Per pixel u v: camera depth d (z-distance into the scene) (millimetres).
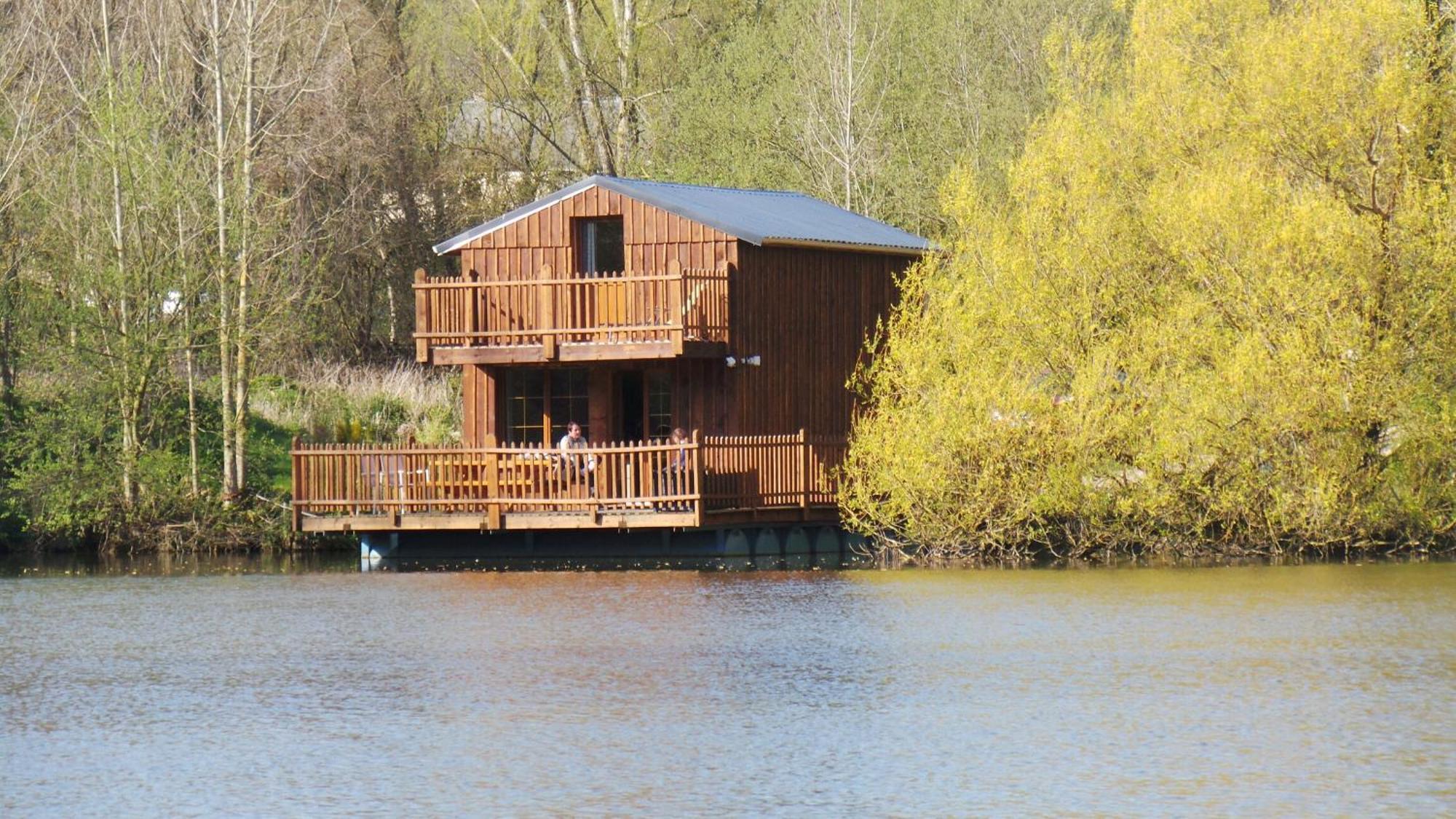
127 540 129000
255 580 104062
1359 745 49000
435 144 198625
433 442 145500
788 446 112750
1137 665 63125
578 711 55500
